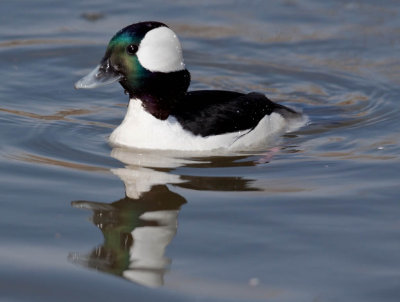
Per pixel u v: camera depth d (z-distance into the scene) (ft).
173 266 27.99
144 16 63.36
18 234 30.04
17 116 44.75
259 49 58.39
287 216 32.30
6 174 35.88
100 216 31.86
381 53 57.41
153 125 40.04
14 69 53.06
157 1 66.90
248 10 65.31
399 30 60.90
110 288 26.40
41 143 40.55
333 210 32.91
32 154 38.86
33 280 26.73
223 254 28.94
